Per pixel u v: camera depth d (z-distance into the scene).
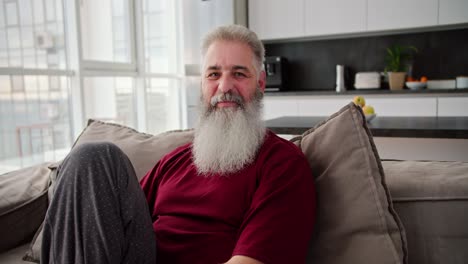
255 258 0.91
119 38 3.44
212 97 1.28
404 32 4.33
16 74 2.45
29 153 2.58
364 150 1.06
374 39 4.48
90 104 3.16
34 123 2.60
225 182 1.15
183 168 1.30
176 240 1.13
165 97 4.21
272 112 4.40
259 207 1.00
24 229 1.48
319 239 1.05
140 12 3.64
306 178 1.06
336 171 1.08
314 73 4.79
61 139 2.83
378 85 4.21
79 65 2.88
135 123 3.79
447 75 4.22
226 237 1.07
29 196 1.51
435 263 1.00
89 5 3.02
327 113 4.16
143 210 1.01
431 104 3.76
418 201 1.05
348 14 4.23
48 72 2.67
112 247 0.91
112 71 3.30
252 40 1.28
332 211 1.04
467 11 3.82
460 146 2.04
